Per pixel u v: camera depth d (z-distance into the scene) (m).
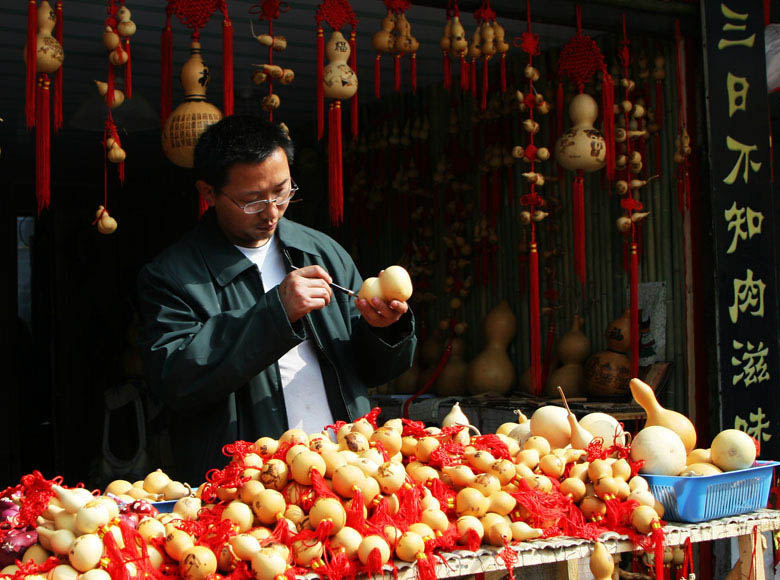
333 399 2.09
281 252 2.15
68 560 1.27
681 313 3.66
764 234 3.37
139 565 1.28
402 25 2.98
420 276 4.87
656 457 1.75
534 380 3.47
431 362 4.66
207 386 1.83
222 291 2.03
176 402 1.87
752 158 3.36
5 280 6.45
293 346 1.85
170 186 6.70
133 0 3.25
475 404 3.94
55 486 1.33
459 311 4.71
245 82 4.33
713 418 3.37
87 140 5.42
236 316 1.87
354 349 2.13
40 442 7.11
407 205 4.93
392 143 4.79
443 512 1.55
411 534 1.43
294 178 5.50
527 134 4.28
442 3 3.01
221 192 1.93
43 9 2.40
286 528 1.41
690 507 1.67
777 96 4.09
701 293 3.49
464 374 4.44
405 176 4.83
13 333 6.48
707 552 3.40
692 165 3.52
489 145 4.35
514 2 3.14
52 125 4.94
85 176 6.55
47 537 1.28
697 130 3.52
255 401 1.99
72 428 6.21
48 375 7.17
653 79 3.78
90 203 6.68
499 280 4.50
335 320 2.13
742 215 3.33
